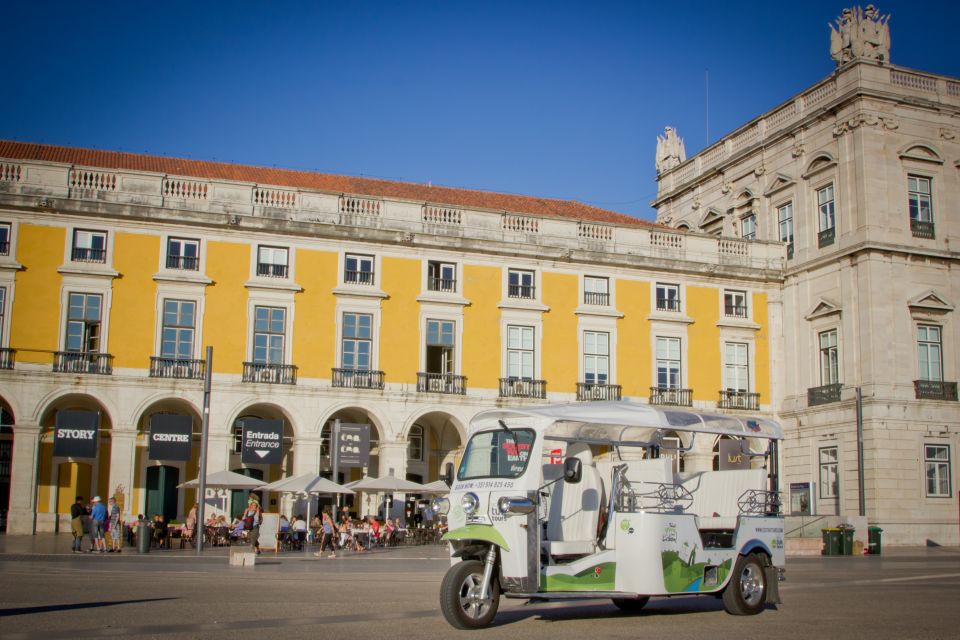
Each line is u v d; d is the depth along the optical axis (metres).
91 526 21.92
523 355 31.23
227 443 27.97
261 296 28.81
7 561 18.03
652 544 9.98
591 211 36.44
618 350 32.12
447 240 30.53
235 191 28.86
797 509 32.38
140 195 28.00
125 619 9.23
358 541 26.05
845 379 31.14
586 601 12.12
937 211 31.72
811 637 8.55
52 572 15.30
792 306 33.78
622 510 10.22
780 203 34.62
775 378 33.91
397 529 27.41
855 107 31.22
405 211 30.48
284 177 33.16
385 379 29.58
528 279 31.67
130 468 27.05
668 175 41.47
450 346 30.52
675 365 32.81
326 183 33.16
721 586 10.55
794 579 16.05
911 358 30.58
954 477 30.48
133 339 27.62
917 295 30.83
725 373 33.38
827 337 32.25
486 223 31.31
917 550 27.81
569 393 31.34
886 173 31.06
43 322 26.95
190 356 28.11
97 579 14.00
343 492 25.33
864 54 31.38
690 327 33.09
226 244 28.70
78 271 27.23
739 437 11.84
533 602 11.97
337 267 29.62
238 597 11.55
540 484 9.59
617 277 32.50
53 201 27.08
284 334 28.97
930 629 9.19
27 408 26.48
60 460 28.67
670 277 33.09
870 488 29.58
